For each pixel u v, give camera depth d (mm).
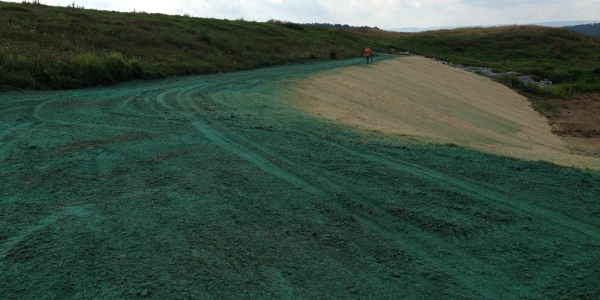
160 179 5625
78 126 8570
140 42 26734
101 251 3746
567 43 61188
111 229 4168
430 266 3744
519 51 59219
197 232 4176
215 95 13641
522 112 26938
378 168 6355
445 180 5941
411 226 4484
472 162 6875
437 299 3283
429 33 75438
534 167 6734
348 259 3801
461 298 3309
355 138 8297
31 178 5508
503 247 4133
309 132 8680
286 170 6141
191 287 3279
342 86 20562
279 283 3395
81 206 4695
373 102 18094
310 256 3820
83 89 15148
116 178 5621
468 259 3889
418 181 5832
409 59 43500
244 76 21125
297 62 32688
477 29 76688
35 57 16406
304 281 3438
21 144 7105
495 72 46406
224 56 28359
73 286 3227
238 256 3768
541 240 4312
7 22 24219
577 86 38625
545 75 45656
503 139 16109
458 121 18688
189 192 5195
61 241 3893
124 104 11422
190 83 17406
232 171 6012
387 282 3477
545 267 3809
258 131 8539
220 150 7070
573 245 4246
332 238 4160
